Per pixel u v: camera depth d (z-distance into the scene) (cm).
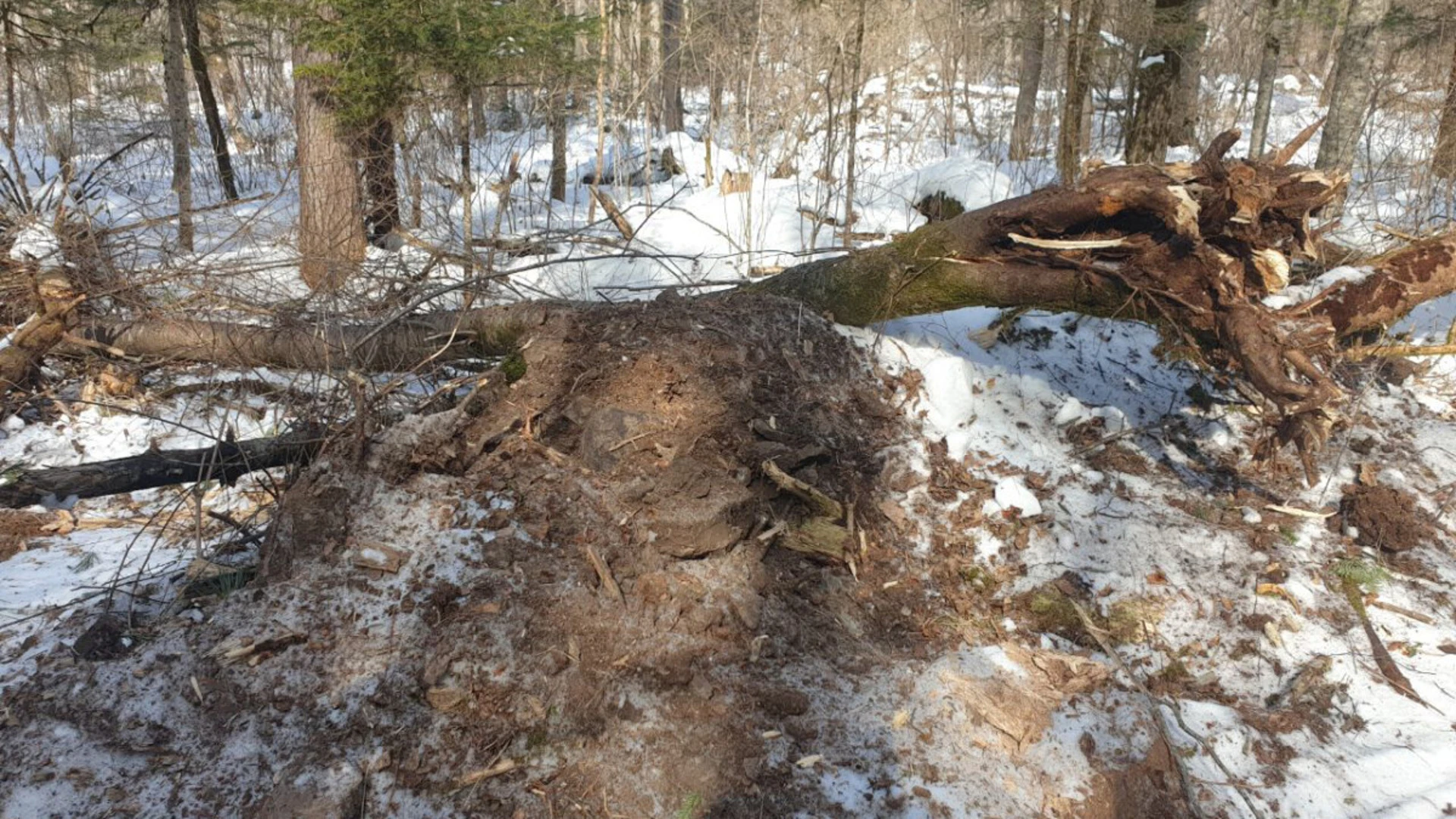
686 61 1282
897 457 432
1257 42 1532
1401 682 350
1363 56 807
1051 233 409
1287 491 460
